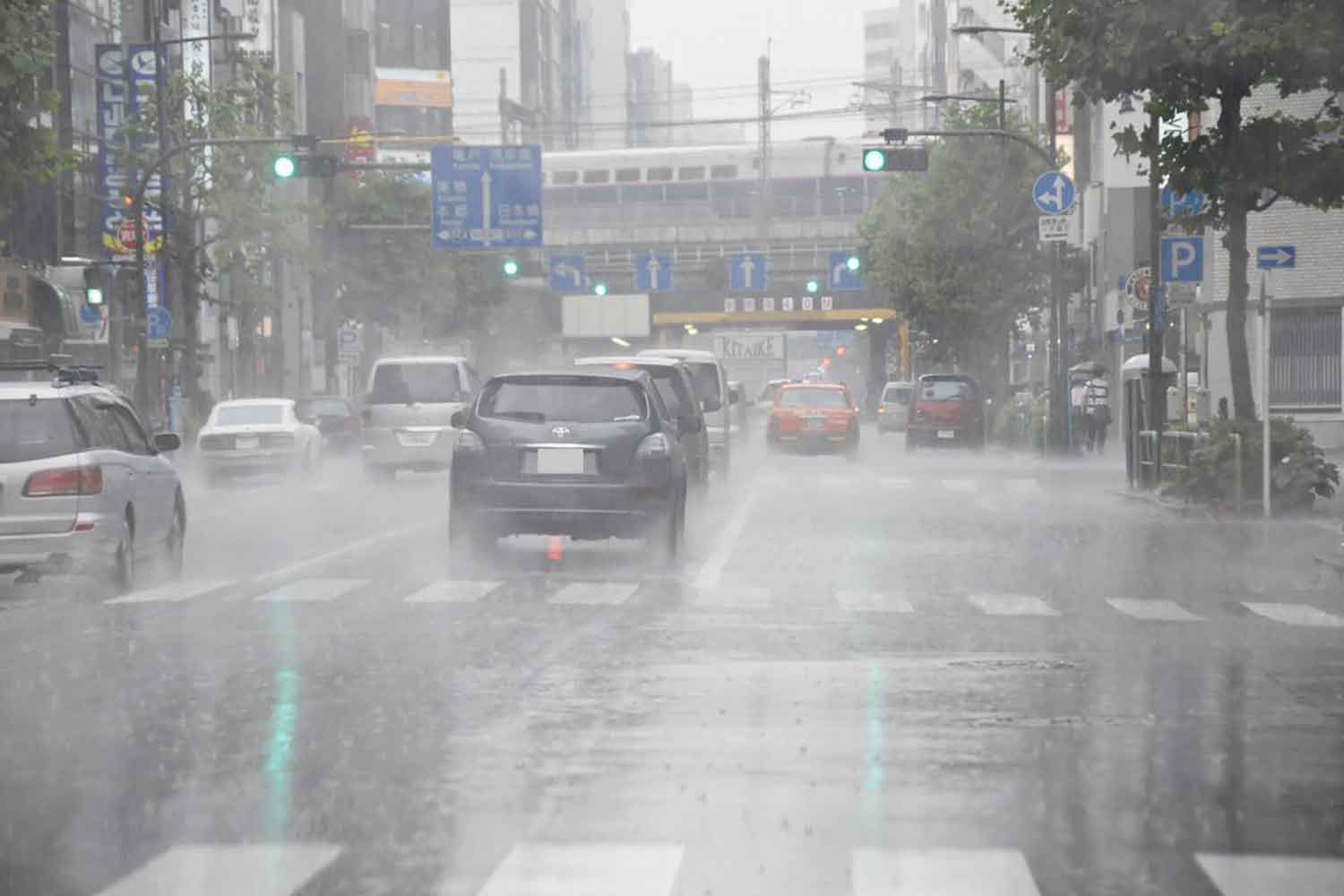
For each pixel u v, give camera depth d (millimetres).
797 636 17984
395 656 16547
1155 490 40812
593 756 11836
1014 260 80875
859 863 9117
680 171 125062
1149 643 17562
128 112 64750
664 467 25438
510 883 8742
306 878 8828
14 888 8672
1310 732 12734
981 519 35094
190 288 63844
